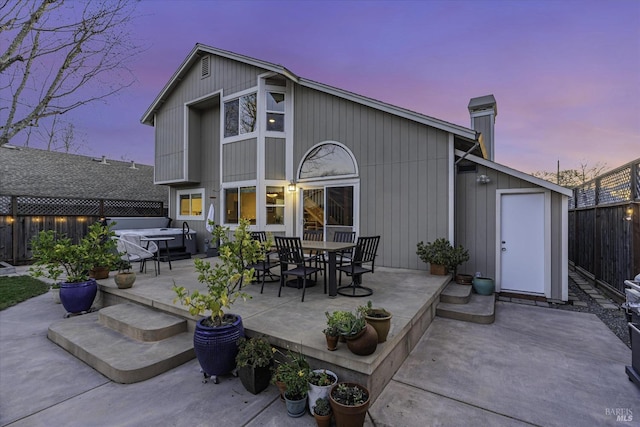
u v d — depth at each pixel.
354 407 2.09
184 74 10.01
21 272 8.21
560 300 5.51
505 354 3.48
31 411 2.47
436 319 4.66
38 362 3.33
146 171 17.25
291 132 8.22
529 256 5.77
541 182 5.50
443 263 5.79
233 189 8.95
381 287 5.04
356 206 7.12
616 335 4.06
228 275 3.13
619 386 2.83
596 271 6.67
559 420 2.36
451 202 6.06
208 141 10.21
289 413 2.40
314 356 2.73
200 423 2.31
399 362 3.17
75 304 4.61
